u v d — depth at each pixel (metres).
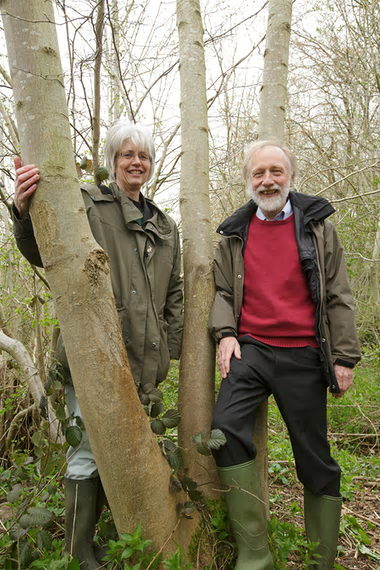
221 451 1.85
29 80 1.50
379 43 7.56
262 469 2.18
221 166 4.74
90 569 1.87
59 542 2.02
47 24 1.52
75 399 1.99
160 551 1.61
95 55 2.50
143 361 1.91
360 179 7.04
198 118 2.36
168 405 3.57
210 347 2.15
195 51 2.41
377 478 3.25
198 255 2.21
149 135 2.06
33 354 3.88
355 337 1.98
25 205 1.59
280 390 1.96
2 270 4.44
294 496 2.85
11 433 3.40
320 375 1.98
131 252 1.94
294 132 7.57
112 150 2.06
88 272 1.51
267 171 2.04
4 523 2.25
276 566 1.89
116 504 1.61
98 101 2.79
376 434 4.11
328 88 8.70
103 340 1.53
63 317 1.54
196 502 1.87
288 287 2.02
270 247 2.06
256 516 1.82
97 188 1.97
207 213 2.30
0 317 3.70
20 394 3.38
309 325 1.99
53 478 2.05
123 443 1.55
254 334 2.04
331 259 2.05
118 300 1.90
